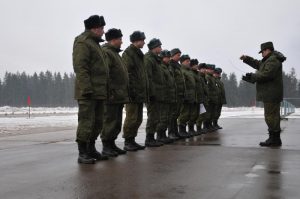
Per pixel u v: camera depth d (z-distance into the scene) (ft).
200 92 31.53
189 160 17.60
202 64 34.71
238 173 14.43
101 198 11.12
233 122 50.39
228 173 14.44
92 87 17.42
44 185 12.77
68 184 12.86
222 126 42.45
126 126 21.50
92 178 13.76
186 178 13.60
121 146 23.67
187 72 29.86
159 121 23.91
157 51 23.84
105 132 19.33
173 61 28.17
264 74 22.57
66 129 41.45
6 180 13.57
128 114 21.58
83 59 17.10
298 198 10.96
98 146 24.08
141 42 21.50
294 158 17.98
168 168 15.57
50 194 11.62
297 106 164.14
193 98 29.58
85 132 17.12
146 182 13.03
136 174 14.39
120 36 20.10
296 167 15.61
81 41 17.33
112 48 19.90
